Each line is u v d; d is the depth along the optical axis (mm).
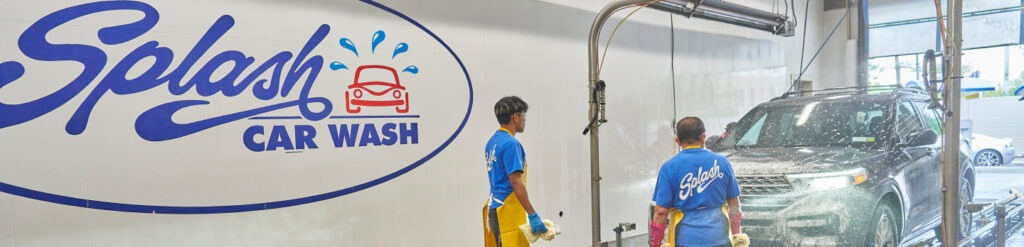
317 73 3809
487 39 4656
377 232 4074
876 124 4262
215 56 3455
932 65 3824
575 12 5266
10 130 2930
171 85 3326
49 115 3020
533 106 4945
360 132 3990
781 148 4371
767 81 7156
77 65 3082
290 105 3709
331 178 3869
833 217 3590
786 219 3643
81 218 3104
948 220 3758
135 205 3234
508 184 3379
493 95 4695
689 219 2941
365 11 4008
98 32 3131
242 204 3547
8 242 2930
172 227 3340
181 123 3355
